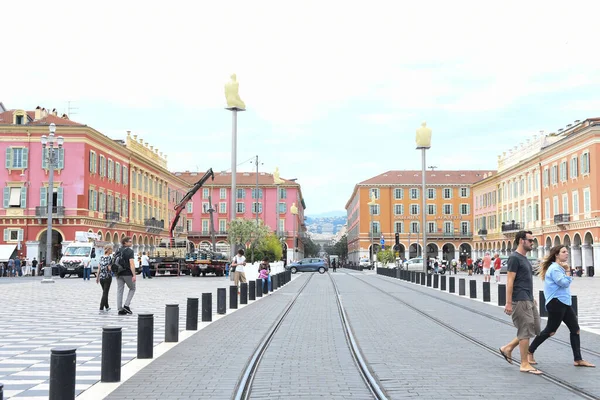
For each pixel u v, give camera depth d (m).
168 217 88.56
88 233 50.56
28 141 57.06
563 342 11.95
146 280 44.97
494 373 8.64
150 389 7.63
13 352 10.82
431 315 17.56
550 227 67.19
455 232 113.12
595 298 25.20
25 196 56.62
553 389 7.57
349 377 8.39
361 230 115.88
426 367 9.12
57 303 21.53
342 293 28.36
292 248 111.81
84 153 56.66
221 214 112.50
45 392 7.68
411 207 115.56
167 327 11.80
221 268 55.34
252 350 10.79
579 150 60.12
